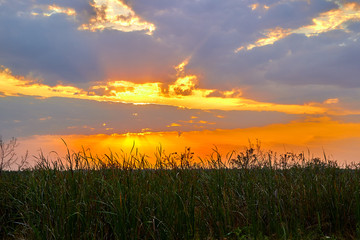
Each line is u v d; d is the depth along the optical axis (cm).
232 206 505
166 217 450
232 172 616
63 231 418
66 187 473
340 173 596
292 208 499
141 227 441
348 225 496
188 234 440
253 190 526
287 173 606
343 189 522
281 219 484
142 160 530
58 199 451
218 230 471
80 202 432
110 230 452
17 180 620
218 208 482
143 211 445
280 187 533
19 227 521
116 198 434
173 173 527
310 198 520
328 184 535
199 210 494
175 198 452
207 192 522
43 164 540
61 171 510
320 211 507
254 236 441
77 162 516
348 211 493
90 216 438
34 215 476
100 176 507
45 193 470
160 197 467
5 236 510
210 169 579
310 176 578
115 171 506
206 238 457
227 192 525
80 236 422
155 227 446
